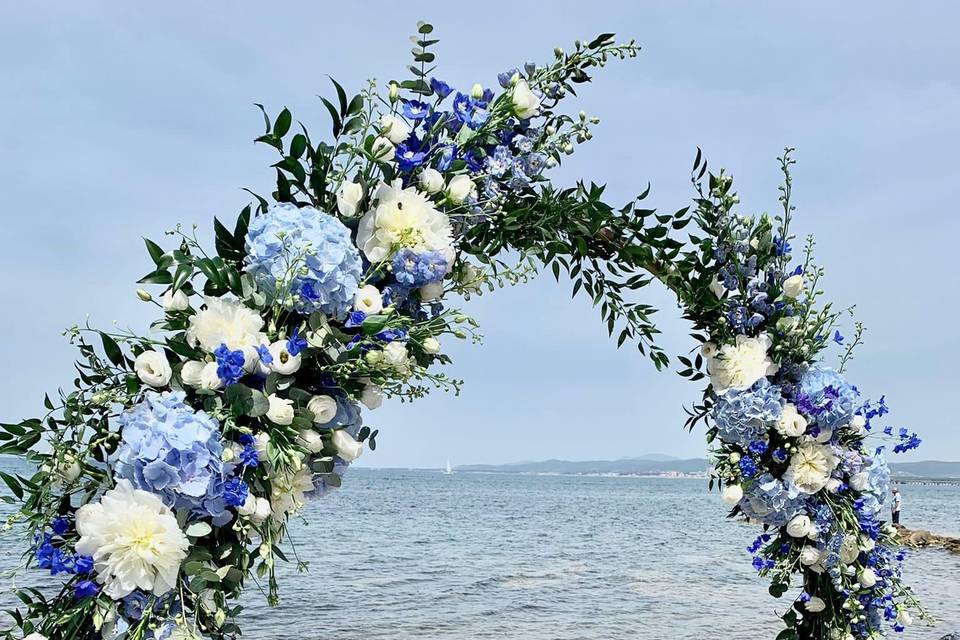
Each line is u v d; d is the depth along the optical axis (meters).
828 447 3.02
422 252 2.49
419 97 2.66
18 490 2.12
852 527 3.04
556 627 11.18
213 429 2.12
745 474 3.04
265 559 2.18
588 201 2.79
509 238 2.82
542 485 127.88
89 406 2.17
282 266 2.26
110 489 2.12
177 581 2.12
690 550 22.81
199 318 2.22
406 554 20.33
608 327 3.11
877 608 3.12
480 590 14.45
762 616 12.12
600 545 24.05
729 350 3.04
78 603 2.09
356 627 10.94
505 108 2.71
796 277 3.06
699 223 3.08
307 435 2.28
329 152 2.48
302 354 2.30
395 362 2.33
